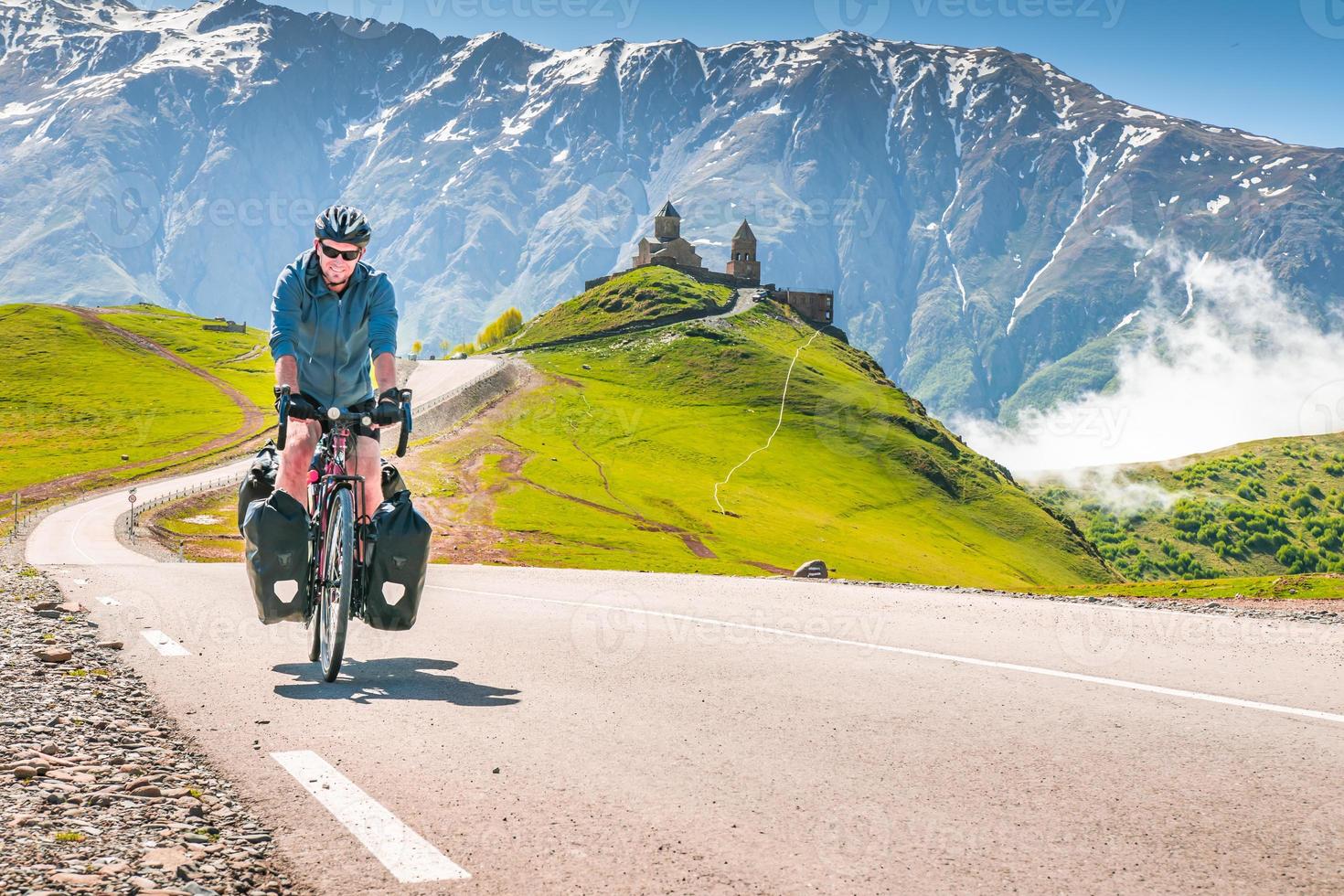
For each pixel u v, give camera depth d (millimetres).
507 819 3701
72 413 149875
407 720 5227
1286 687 6199
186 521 87250
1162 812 3797
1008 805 3875
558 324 194375
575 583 15281
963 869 3238
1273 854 3369
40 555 62281
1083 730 5078
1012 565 127750
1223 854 3371
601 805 3869
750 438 141500
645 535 94000
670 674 6617
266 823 3678
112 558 62156
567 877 3174
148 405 157500
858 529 117312
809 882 3133
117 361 189250
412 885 3113
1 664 6586
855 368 184750
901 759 4523
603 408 141750
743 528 104125
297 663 7043
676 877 3174
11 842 3328
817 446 143500
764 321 193875
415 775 4246
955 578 107062
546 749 4684
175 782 4117
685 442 133000
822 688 6148
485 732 4984
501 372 153000
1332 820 3695
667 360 166375
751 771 4332
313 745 4742
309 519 6621
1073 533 152500
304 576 6656
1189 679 6441
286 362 6641
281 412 6473
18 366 176500
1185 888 3098
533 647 7797
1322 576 22078
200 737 4887
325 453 6621
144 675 6508
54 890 2951
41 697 5598
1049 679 6426
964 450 162250
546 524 92062
